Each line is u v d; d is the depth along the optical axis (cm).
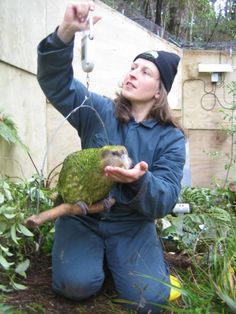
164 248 189
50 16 267
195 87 330
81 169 130
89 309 135
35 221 128
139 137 146
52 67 135
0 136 213
